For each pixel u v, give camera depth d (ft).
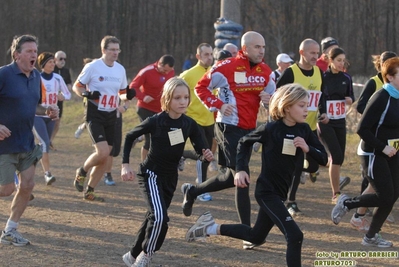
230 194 49.98
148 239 27.66
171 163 28.84
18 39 31.76
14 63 32.07
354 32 235.40
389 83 32.53
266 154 28.09
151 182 28.43
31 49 31.63
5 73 31.53
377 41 235.20
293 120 27.94
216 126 36.04
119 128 53.62
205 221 30.66
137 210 43.88
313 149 27.55
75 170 61.87
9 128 31.89
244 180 28.76
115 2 256.32
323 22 234.38
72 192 50.14
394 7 233.76
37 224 38.70
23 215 41.22
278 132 27.86
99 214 42.32
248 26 232.73
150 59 255.91
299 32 233.35
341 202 35.17
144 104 55.72
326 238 37.09
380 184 33.58
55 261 30.89
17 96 31.73
